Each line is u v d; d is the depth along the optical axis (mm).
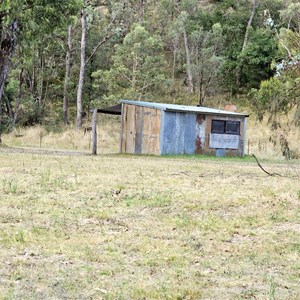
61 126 37344
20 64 34812
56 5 21297
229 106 38688
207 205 8469
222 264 5289
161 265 5188
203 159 21047
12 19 19844
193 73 42156
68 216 7309
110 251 5637
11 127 34844
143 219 7332
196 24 45219
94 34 43188
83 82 39781
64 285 4512
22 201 8250
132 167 14523
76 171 12703
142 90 39156
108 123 37156
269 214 7902
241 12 46250
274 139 24750
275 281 4766
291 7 34438
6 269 4922
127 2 45875
